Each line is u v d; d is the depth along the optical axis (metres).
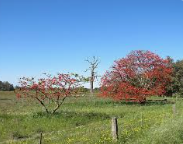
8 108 42.00
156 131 16.16
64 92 33.91
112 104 46.25
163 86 47.84
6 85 117.12
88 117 30.81
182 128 16.08
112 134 17.23
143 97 45.59
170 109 32.03
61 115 31.11
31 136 23.47
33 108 41.28
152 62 47.38
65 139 19.95
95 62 84.00
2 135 23.41
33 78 34.09
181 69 71.62
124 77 47.75
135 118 26.94
